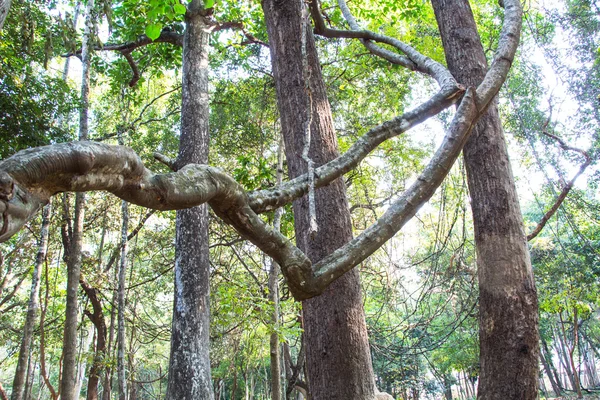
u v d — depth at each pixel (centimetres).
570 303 1459
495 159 445
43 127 857
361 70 1231
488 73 305
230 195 173
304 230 446
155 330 1673
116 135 1259
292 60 488
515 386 380
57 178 113
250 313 1052
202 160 770
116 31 1092
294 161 467
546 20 1084
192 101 797
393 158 1319
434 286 945
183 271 712
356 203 1438
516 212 431
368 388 397
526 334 391
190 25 845
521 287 405
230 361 1986
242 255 1622
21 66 860
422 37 1095
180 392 650
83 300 1622
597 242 1455
